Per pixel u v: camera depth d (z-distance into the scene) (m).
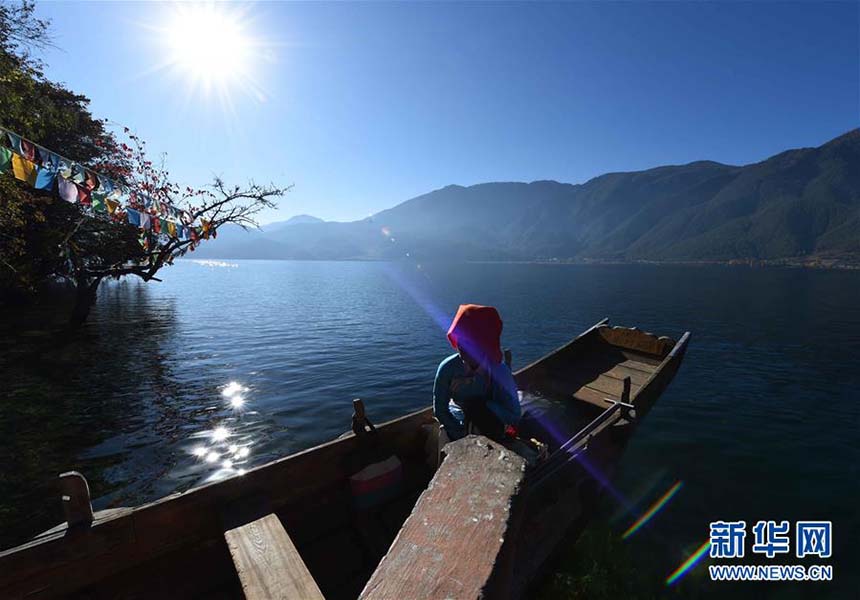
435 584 1.36
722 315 33.66
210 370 15.58
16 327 22.41
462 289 63.12
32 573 2.71
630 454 9.15
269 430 10.02
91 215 21.94
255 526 3.20
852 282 79.50
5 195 15.07
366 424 4.68
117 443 9.11
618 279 93.38
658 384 8.16
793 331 26.25
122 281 67.12
